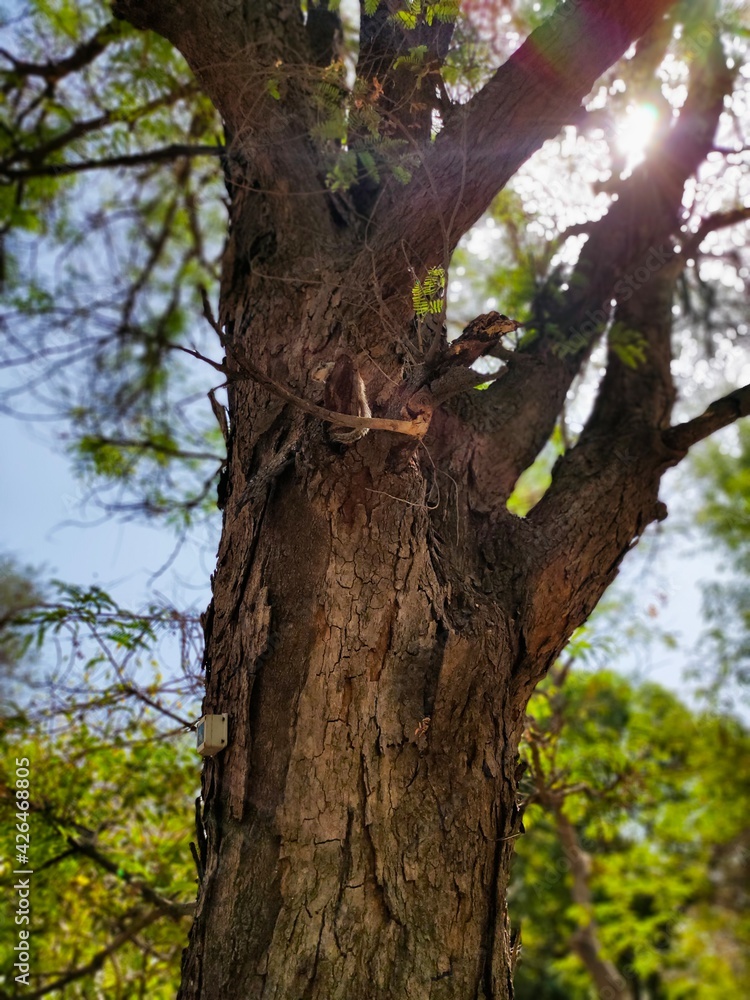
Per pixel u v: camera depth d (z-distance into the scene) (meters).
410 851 2.35
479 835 2.45
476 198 3.04
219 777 2.52
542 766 4.66
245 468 2.92
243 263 3.50
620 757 5.30
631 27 3.04
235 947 2.23
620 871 10.08
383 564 2.61
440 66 3.48
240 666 2.58
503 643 2.72
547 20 3.11
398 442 2.56
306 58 3.71
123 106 5.54
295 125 3.57
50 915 4.96
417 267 3.00
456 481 3.12
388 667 2.52
